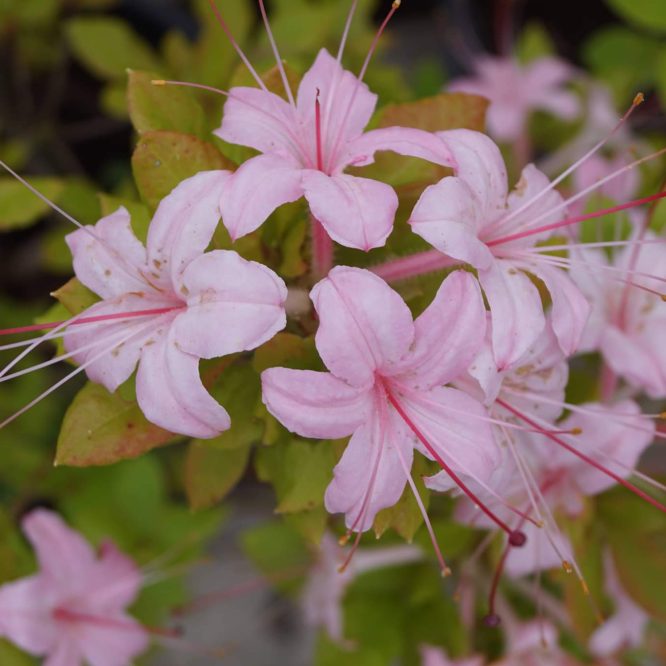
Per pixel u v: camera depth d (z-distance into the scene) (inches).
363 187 14.4
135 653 18.3
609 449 16.1
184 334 14.4
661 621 17.0
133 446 15.1
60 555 17.8
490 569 17.9
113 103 20.3
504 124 21.9
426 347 14.6
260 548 19.1
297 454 15.4
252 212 14.4
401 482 14.7
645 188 18.4
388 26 29.1
